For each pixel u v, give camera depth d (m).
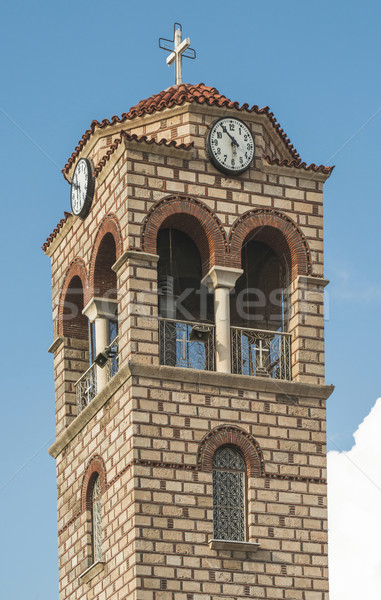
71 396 62.12
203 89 61.94
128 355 56.34
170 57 63.56
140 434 55.62
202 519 55.44
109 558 56.38
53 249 64.44
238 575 55.34
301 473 57.09
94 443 58.66
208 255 58.50
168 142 58.59
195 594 54.62
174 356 57.72
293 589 55.84
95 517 58.81
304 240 59.44
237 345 58.41
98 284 60.19
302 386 57.75
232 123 59.31
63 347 62.59
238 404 57.00
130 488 55.31
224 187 58.81
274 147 61.22
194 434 56.16
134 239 57.22
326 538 56.75
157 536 54.81
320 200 60.06
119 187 58.31
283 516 56.50
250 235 59.34
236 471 56.69
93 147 61.53
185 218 58.25
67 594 59.97
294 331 58.78
